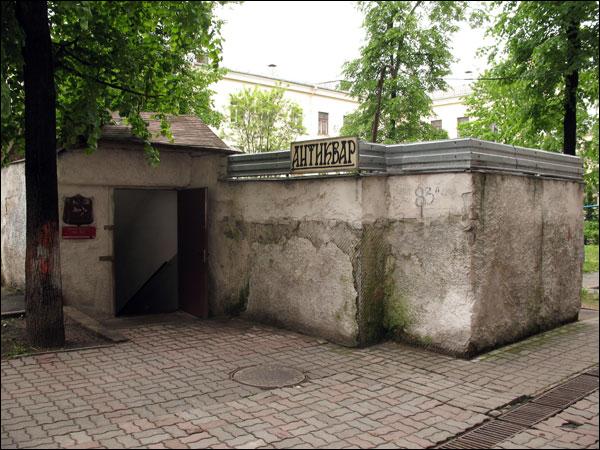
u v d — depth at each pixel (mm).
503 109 16578
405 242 7195
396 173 7242
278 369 6125
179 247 9859
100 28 7051
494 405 5109
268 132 25281
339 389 5484
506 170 7188
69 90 7816
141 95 7637
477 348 6727
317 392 5383
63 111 7242
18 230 10453
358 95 16344
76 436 4211
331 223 7391
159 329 8156
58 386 5367
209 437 4250
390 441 4285
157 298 11023
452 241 6727
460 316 6660
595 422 4824
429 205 6938
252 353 6793
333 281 7359
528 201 7668
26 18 6301
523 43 11555
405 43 15016
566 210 8625
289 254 8062
